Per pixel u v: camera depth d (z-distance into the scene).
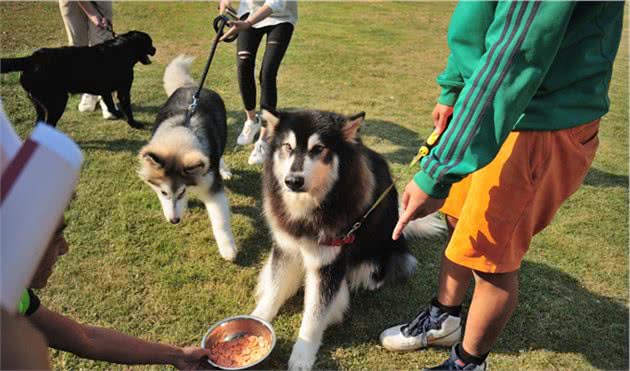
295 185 2.27
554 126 1.61
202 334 2.53
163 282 2.86
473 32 1.70
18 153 0.60
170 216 3.20
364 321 2.68
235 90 5.84
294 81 6.35
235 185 3.99
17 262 0.58
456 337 2.46
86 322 2.55
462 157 1.51
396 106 5.72
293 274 2.68
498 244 1.78
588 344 2.52
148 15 9.23
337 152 2.41
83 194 3.66
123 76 4.57
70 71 4.24
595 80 1.62
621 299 2.84
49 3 9.22
